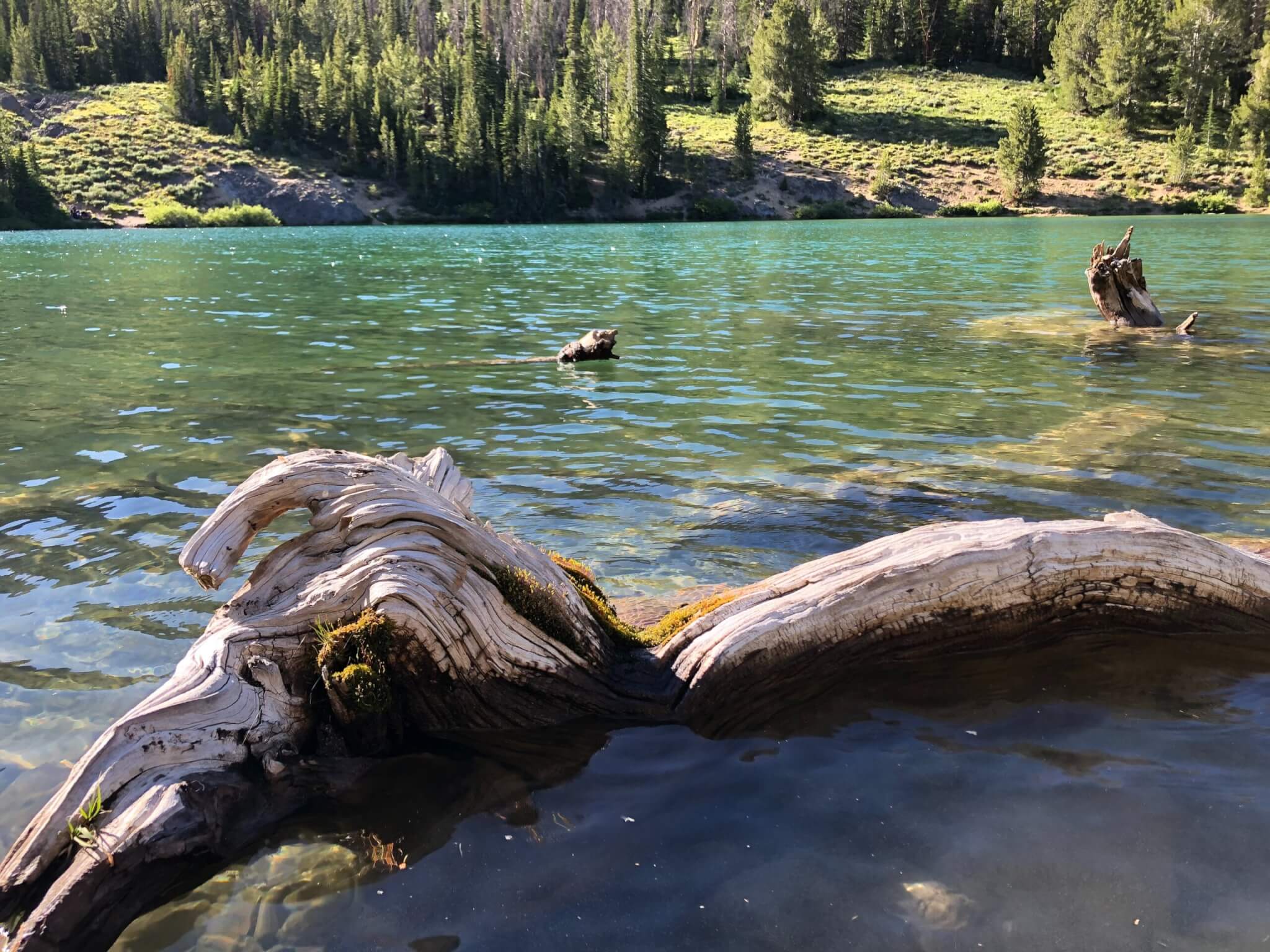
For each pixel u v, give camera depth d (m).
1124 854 2.95
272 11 129.62
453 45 123.31
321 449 4.05
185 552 3.64
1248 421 8.87
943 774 3.45
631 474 7.53
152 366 12.52
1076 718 3.81
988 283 23.83
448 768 3.61
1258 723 3.74
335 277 27.81
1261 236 41.84
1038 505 6.59
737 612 4.17
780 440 8.53
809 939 2.63
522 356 13.39
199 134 94.31
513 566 3.97
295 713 3.58
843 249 39.03
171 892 2.95
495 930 2.72
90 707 3.97
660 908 2.78
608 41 113.06
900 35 127.19
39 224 72.00
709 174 93.00
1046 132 95.81
